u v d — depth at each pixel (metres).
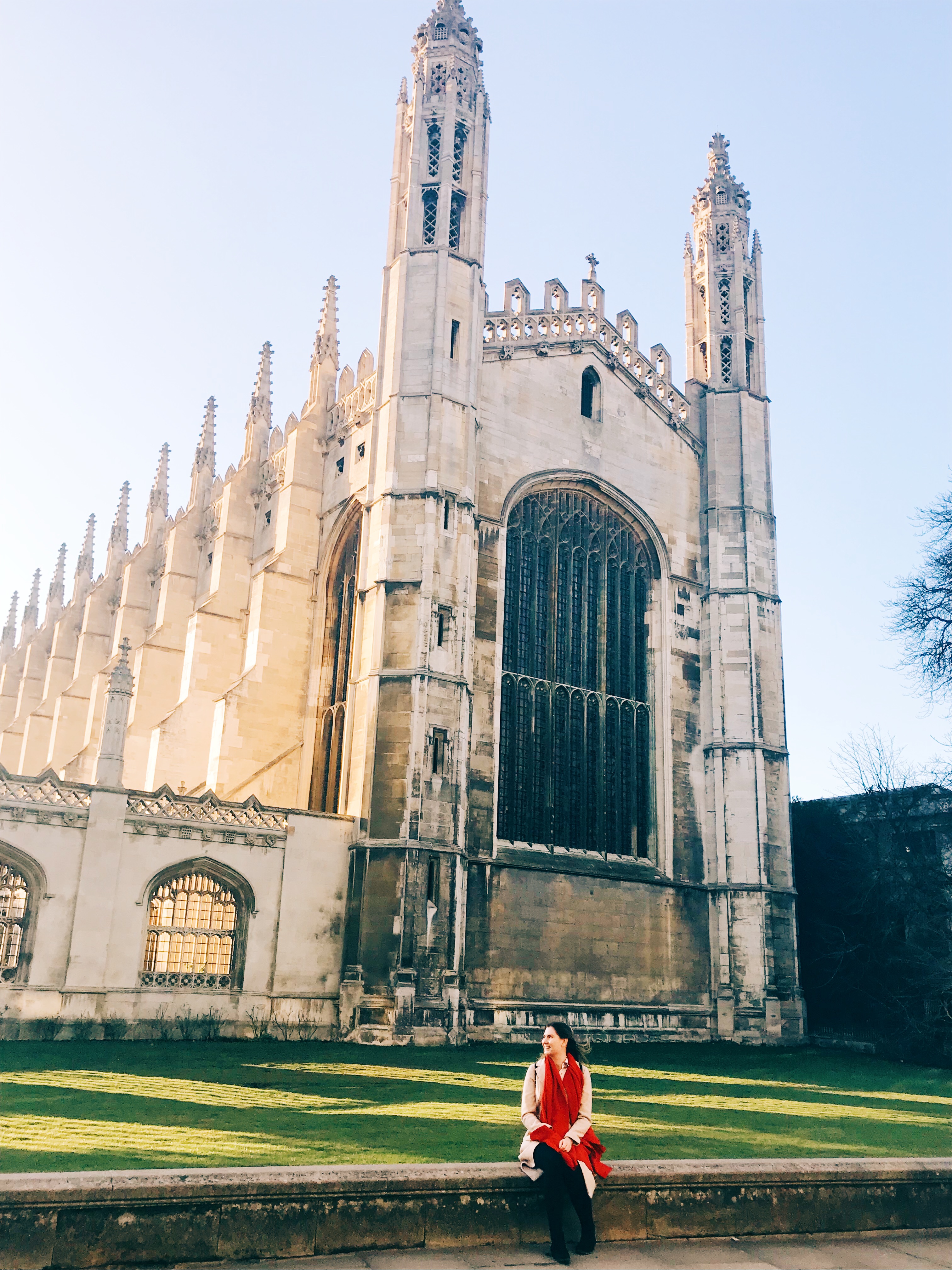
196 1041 30.61
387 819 35.00
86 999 29.31
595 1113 19.58
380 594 37.03
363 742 36.12
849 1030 43.00
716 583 47.50
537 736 41.28
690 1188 11.41
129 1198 9.30
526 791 40.41
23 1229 8.97
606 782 43.16
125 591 63.03
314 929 34.16
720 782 45.00
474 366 40.41
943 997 37.50
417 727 35.38
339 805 39.19
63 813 29.97
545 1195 10.62
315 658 44.22
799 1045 42.34
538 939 38.38
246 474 51.16
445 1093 21.58
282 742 43.03
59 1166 12.17
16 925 29.12
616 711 44.41
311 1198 9.95
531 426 43.28
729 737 45.41
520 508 43.12
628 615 46.00
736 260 52.00
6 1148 13.23
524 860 38.84
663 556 46.88
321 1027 33.38
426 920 34.25
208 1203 9.58
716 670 46.31
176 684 55.16
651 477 47.44
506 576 41.75
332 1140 14.74
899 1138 18.06
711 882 44.28
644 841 44.00
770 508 49.22
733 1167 11.65
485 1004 36.25
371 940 33.97
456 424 39.12
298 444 46.09
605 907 40.62
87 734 62.91
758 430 50.09
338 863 35.12
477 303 41.06
